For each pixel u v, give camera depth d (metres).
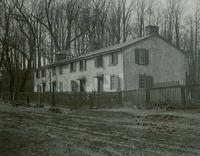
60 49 53.09
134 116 13.65
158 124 10.64
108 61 27.98
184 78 29.81
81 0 53.41
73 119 13.60
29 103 28.30
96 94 20.17
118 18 53.00
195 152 6.24
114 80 26.97
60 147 7.23
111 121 12.26
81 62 33.38
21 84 34.50
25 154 6.59
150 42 27.55
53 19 51.59
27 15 34.97
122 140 7.81
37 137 8.77
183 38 55.09
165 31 53.88
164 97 16.84
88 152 6.56
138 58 26.55
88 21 52.91
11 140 8.34
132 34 54.34
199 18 50.56
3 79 48.31
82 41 53.78
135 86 26.08
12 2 31.02
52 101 24.22
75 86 34.31
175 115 12.66
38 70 45.34
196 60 53.06
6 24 25.73
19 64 39.44
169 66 28.67
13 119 14.13
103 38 53.81
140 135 8.47
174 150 6.46
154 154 6.16
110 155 6.21
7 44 24.97
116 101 19.80
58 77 38.88
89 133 9.20
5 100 35.59
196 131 8.80
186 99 15.62
